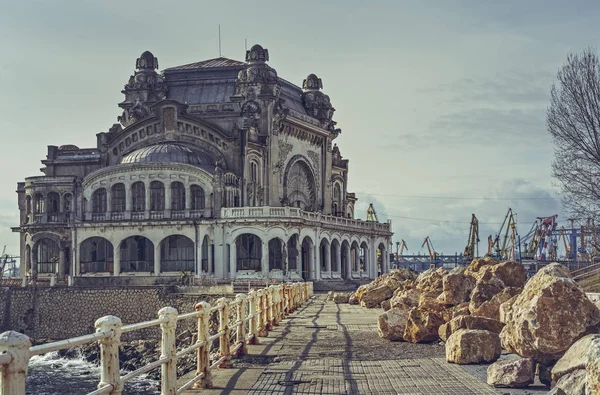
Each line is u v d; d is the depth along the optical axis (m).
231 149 112.19
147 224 104.00
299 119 128.38
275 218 101.81
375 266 135.88
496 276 35.59
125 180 105.44
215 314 82.62
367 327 42.31
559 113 80.62
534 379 23.36
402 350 31.59
